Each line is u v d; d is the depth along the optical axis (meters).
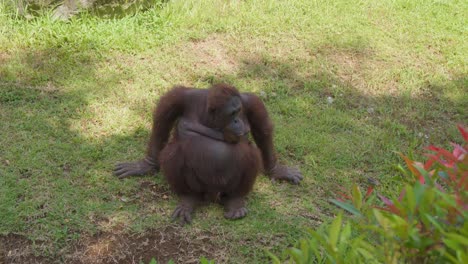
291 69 7.33
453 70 7.66
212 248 4.61
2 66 6.66
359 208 2.63
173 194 5.17
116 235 4.66
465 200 2.26
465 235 2.12
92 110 6.19
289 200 5.23
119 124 6.02
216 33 7.91
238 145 4.75
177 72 7.00
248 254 4.58
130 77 6.79
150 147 5.25
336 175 5.64
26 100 6.25
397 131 6.39
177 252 4.56
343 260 2.39
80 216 4.79
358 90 7.11
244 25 8.13
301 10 8.66
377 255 2.51
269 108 6.56
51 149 5.54
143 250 4.55
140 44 7.33
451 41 8.26
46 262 4.39
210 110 4.57
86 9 7.54
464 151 2.48
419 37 8.26
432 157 2.48
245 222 4.88
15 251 4.44
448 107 6.96
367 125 6.46
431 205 2.32
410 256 2.38
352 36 8.12
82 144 5.68
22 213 4.72
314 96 6.89
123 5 7.83
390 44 8.05
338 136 6.23
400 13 8.91
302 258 2.47
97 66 6.92
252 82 7.00
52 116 6.02
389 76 7.36
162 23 7.82
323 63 7.49
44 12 7.41
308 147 5.96
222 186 4.85
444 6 9.24
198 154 4.69
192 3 8.34
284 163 5.76
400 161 5.93
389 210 2.55
